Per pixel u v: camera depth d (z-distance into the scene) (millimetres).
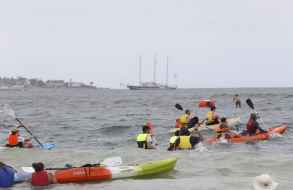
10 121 40031
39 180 13016
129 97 110250
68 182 13328
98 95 137750
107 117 44219
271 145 21359
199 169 15000
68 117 45031
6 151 19156
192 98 92562
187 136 19062
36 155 18391
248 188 12383
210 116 26766
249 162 15969
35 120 41406
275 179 13422
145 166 14070
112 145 23500
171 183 13094
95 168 13547
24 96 130500
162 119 40188
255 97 86875
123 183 13211
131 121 38656
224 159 16578
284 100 72750
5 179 12953
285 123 33031
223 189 12328
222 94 117688
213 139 22312
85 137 27656
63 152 19062
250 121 23047
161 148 21047
